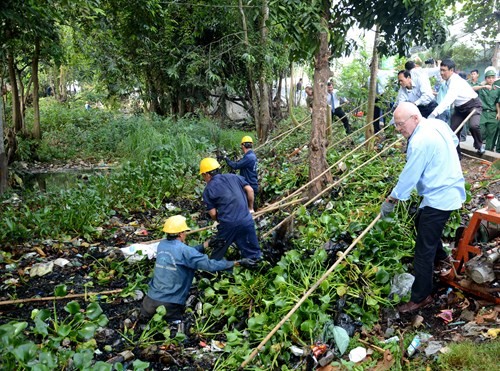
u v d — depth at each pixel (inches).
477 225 157.2
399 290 161.8
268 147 427.5
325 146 268.1
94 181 335.0
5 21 344.8
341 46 262.8
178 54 581.0
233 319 161.2
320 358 137.1
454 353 124.6
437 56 577.0
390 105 390.6
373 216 210.2
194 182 353.4
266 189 320.2
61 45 531.5
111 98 687.1
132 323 168.6
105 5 386.0
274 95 794.2
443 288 166.9
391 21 271.6
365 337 148.2
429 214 148.6
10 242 234.5
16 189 393.4
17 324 127.4
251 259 184.7
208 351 150.3
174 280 164.1
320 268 170.2
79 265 217.8
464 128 376.8
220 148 470.0
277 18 227.8
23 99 552.1
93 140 591.5
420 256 152.4
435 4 249.4
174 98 661.9
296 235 209.9
